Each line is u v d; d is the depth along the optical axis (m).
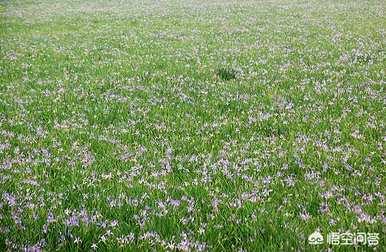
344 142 8.79
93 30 30.16
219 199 6.46
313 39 23.94
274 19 34.91
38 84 14.46
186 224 5.82
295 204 6.33
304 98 11.95
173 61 18.38
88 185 6.97
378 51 19.67
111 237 5.49
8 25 33.25
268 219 5.82
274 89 13.18
